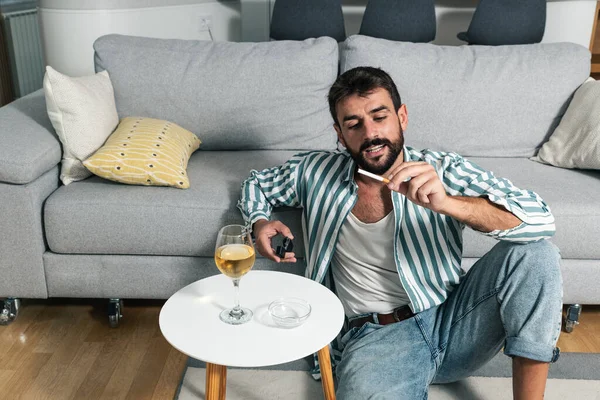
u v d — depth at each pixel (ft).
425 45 8.25
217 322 4.53
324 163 5.75
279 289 4.98
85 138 6.86
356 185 5.40
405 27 10.69
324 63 8.00
